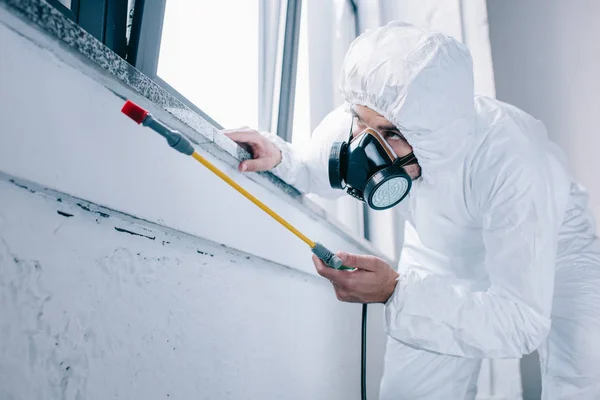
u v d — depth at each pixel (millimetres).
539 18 2230
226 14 1375
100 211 521
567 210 1100
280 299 966
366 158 833
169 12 1115
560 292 1104
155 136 583
